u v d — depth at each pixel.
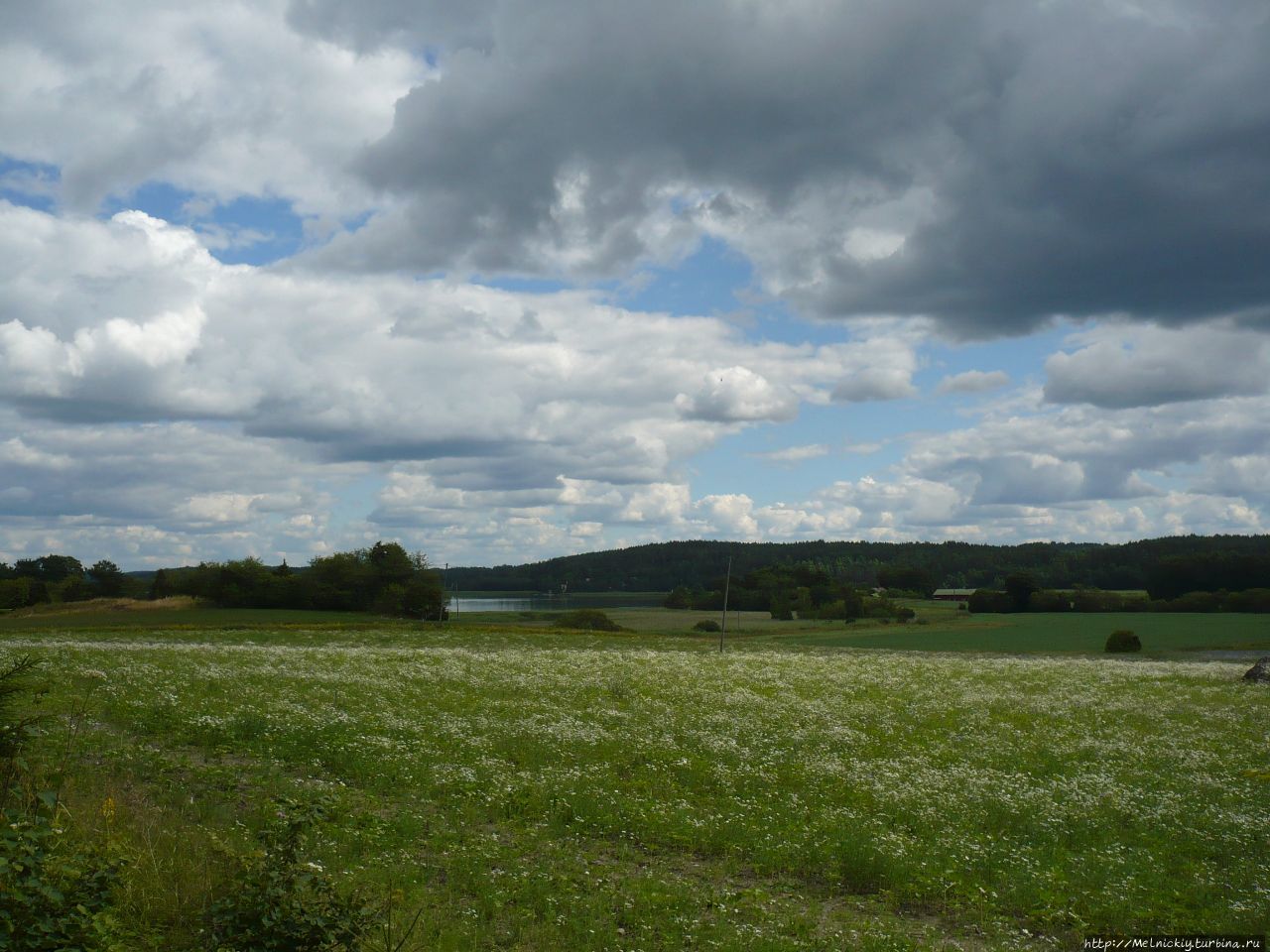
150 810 12.38
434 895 10.69
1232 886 12.48
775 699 31.20
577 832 14.06
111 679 27.25
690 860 13.19
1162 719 28.44
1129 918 11.21
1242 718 28.83
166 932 8.77
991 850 13.53
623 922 10.41
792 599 144.25
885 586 180.38
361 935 8.29
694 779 17.94
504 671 36.84
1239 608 134.25
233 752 18.16
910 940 10.14
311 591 133.88
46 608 110.56
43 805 10.64
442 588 135.38
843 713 28.12
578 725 23.02
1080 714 29.44
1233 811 16.42
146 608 114.19
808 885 12.35
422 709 24.95
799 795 17.02
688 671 40.12
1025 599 145.25
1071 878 12.57
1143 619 118.88
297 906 8.11
